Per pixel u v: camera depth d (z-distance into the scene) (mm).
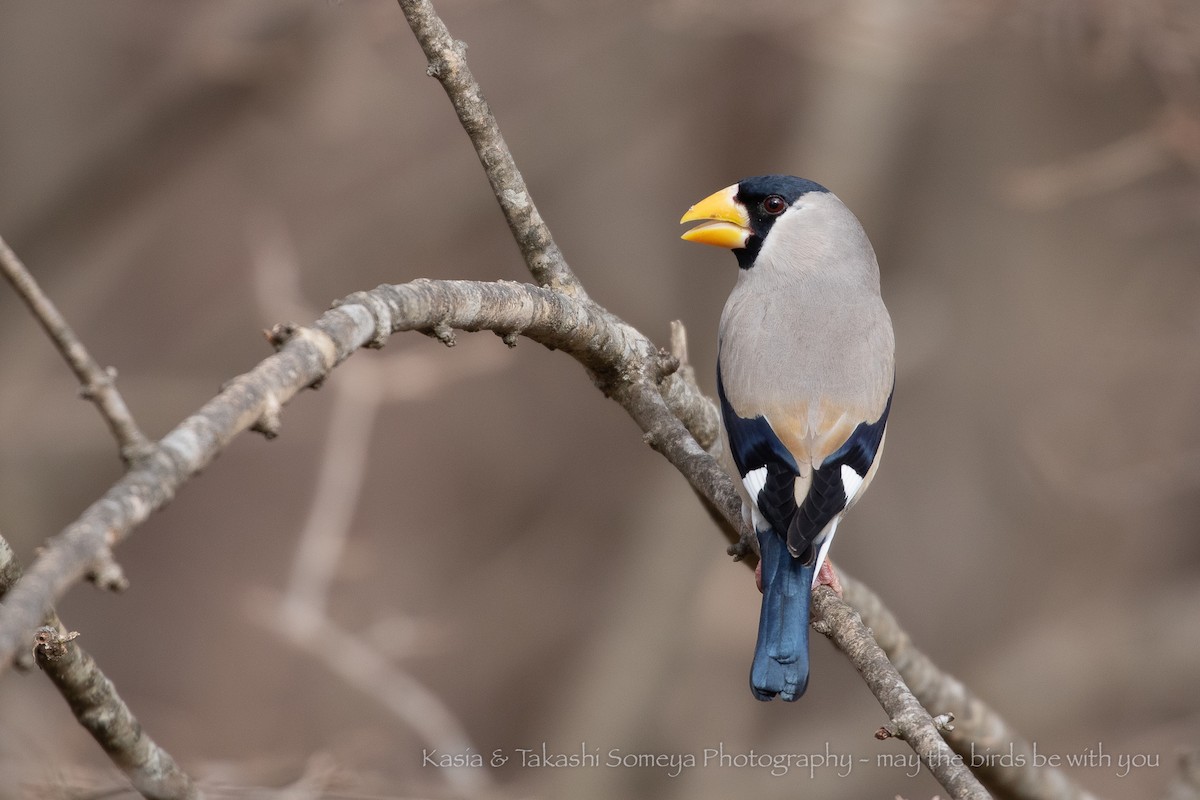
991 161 16750
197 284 17094
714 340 16531
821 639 15828
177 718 15633
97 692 5129
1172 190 15891
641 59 16484
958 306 16906
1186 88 12570
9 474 14250
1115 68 12734
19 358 13531
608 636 15352
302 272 16734
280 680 15859
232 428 3699
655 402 6184
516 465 17844
